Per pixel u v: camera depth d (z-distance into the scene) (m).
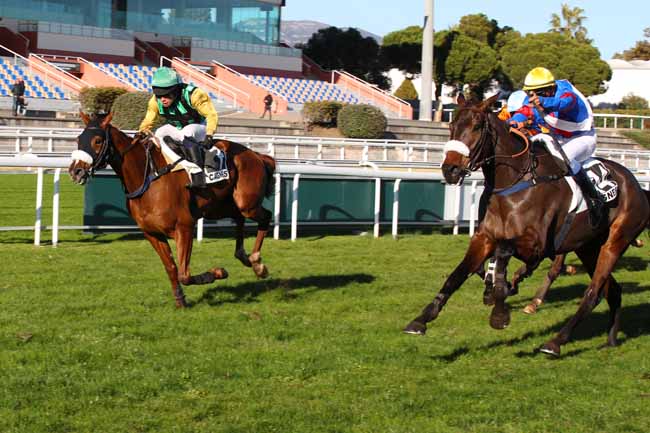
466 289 9.30
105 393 5.57
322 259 10.76
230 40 45.41
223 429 5.04
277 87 43.00
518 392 5.88
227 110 37.59
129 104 29.08
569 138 7.27
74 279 8.91
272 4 46.78
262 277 8.81
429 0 40.00
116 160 7.46
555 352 6.56
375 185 12.97
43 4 39.09
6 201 15.40
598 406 5.65
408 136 36.47
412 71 52.25
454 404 5.59
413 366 6.39
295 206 12.23
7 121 28.09
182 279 7.66
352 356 6.57
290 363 6.29
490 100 6.45
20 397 5.42
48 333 6.84
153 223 7.59
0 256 10.11
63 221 13.15
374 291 8.98
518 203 6.54
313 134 34.72
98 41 40.22
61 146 24.27
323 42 52.25
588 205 6.98
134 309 7.73
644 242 13.86
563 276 10.48
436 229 14.28
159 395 5.59
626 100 63.53
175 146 7.64
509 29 61.81
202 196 7.88
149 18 42.44
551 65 51.59
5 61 35.06
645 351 7.09
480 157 6.43
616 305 7.34
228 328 7.24
